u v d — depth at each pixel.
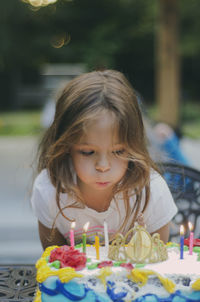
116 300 1.86
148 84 30.34
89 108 2.16
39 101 28.84
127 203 2.51
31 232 5.94
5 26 25.48
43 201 2.61
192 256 2.10
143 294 1.87
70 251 2.05
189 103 26.38
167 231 2.68
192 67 29.20
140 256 2.02
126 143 2.19
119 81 2.36
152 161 2.55
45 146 2.56
